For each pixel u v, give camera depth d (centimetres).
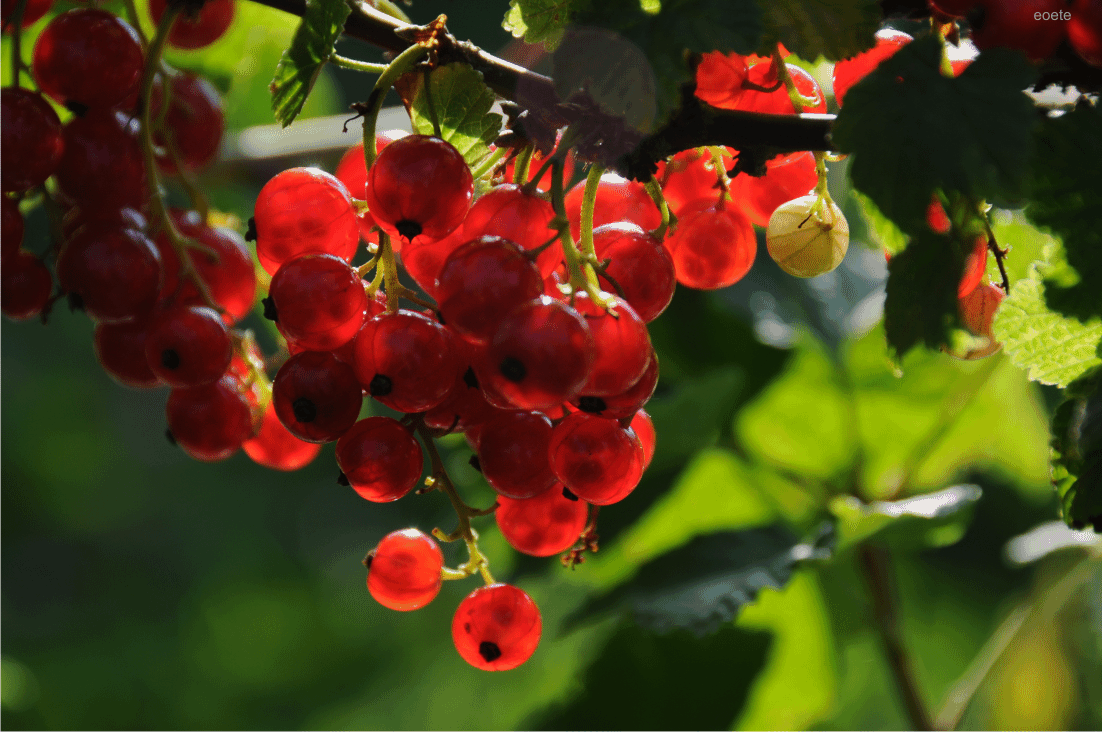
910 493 81
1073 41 62
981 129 62
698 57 63
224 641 209
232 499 228
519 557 74
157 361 65
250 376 66
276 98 63
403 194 62
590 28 62
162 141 67
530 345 61
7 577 204
